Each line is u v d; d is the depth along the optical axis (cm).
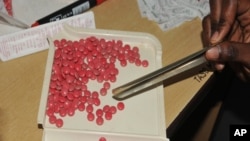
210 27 56
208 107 80
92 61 57
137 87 52
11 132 51
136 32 59
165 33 61
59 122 51
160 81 53
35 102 53
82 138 51
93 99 53
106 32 59
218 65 55
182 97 56
